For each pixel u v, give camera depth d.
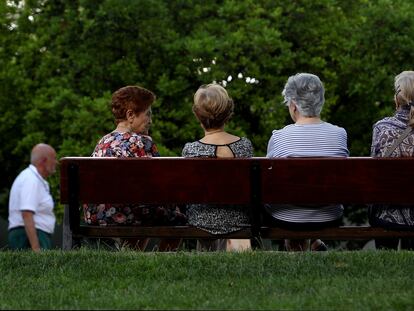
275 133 20.17
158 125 44.38
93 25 44.81
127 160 19.62
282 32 46.62
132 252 19.38
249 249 19.67
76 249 20.14
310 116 20.09
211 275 17.75
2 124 47.81
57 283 17.45
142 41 45.59
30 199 30.09
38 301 16.02
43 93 46.94
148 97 21.44
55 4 48.28
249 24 44.94
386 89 45.34
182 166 19.53
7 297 16.42
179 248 21.11
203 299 15.84
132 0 44.38
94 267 18.38
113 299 15.89
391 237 19.58
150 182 19.64
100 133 44.00
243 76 45.25
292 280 17.14
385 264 18.22
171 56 45.56
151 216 20.64
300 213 19.64
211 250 21.62
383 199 19.39
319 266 18.00
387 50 45.88
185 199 19.58
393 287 16.47
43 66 47.06
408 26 46.03
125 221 20.55
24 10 48.56
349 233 19.61
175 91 44.25
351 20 47.75
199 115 20.06
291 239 20.44
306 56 46.34
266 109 44.25
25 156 47.38
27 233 30.12
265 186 19.41
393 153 19.91
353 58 46.41
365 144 47.19
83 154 43.88
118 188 19.70
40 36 47.91
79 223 19.83
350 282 16.91
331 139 19.95
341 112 47.62
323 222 19.64
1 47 48.91
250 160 19.34
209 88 20.06
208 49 43.78
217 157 19.61
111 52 45.91
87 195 19.77
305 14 46.56
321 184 19.39
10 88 47.72
